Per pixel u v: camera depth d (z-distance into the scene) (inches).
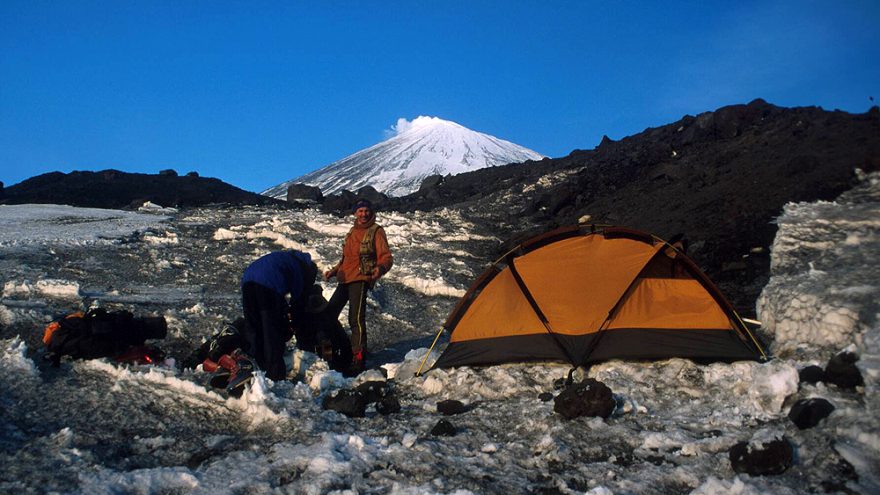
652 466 151.6
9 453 159.2
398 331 366.9
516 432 177.0
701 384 203.5
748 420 171.2
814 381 178.7
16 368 218.2
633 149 920.9
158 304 371.6
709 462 149.8
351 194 1060.5
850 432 146.3
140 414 189.0
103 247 533.6
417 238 665.6
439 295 458.0
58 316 314.7
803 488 133.6
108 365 224.2
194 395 201.8
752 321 280.5
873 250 309.7
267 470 151.4
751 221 509.4
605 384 198.5
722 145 768.3
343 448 162.4
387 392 211.5
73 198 1056.8
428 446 163.9
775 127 739.4
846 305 222.4
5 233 576.1
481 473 150.9
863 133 628.7
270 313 234.4
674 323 238.1
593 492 135.8
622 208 673.0
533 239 256.8
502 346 241.8
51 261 468.8
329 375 227.1
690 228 542.6
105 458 161.0
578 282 244.4
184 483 146.7
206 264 507.2
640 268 243.1
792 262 335.9
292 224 697.0
